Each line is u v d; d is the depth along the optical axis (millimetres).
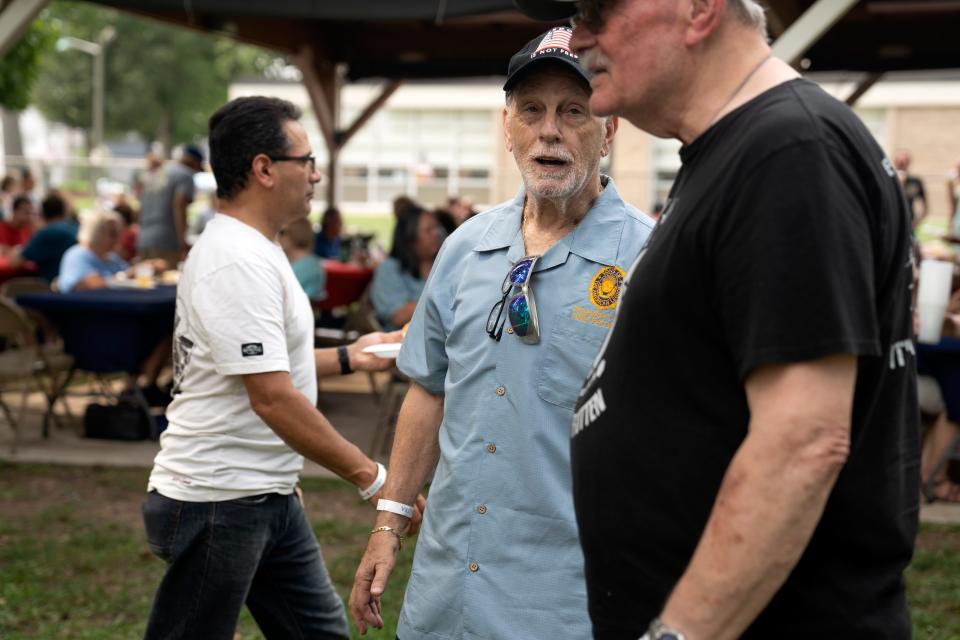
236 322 2580
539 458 2193
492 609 2207
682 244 1439
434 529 2322
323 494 6055
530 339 2207
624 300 1538
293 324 2725
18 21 6953
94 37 49250
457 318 2330
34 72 16781
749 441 1354
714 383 1446
